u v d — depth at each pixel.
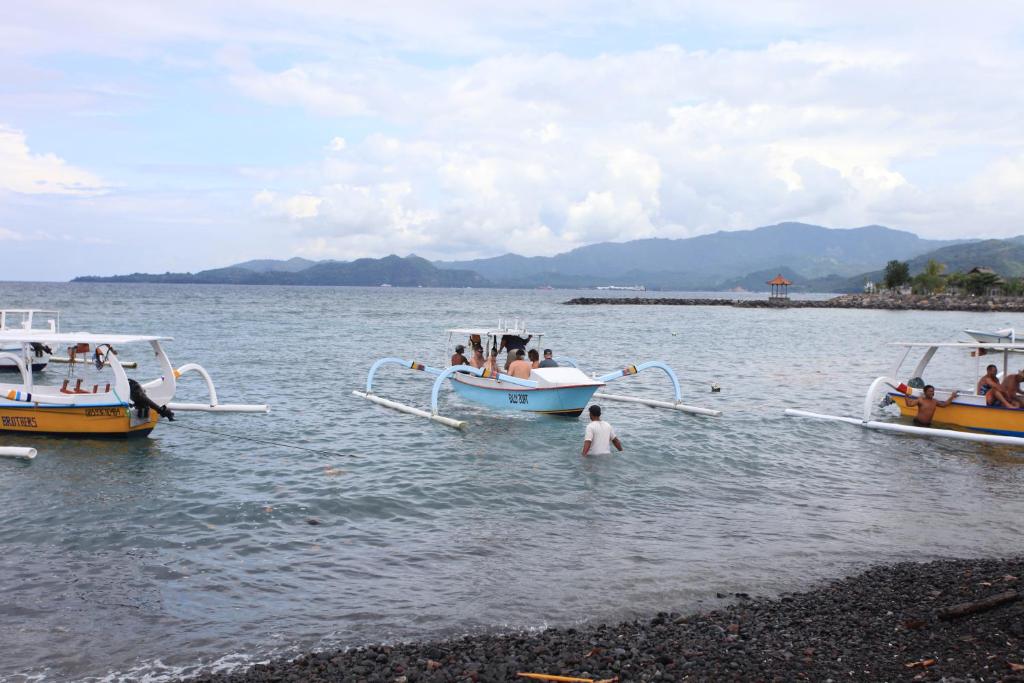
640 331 62.72
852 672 6.14
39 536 9.90
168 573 8.70
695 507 11.71
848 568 9.18
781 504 11.98
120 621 7.44
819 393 25.17
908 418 19.91
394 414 19.38
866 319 91.12
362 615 7.65
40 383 26.08
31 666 6.53
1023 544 10.16
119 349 35.97
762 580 8.72
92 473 13.23
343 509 11.25
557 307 130.38
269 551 9.46
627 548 9.74
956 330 68.00
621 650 6.63
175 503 11.43
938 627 7.03
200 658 6.72
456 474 13.38
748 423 18.92
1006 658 6.17
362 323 64.50
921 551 9.84
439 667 6.36
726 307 135.50
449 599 8.05
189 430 17.08
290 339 44.56
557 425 18.12
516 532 10.33
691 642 6.84
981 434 17.52
